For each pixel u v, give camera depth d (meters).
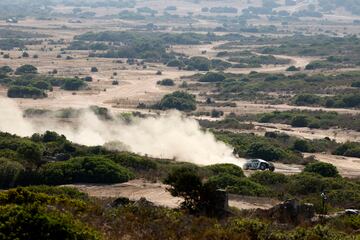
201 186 111.06
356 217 107.88
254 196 152.75
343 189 165.62
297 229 92.56
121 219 90.88
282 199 148.38
